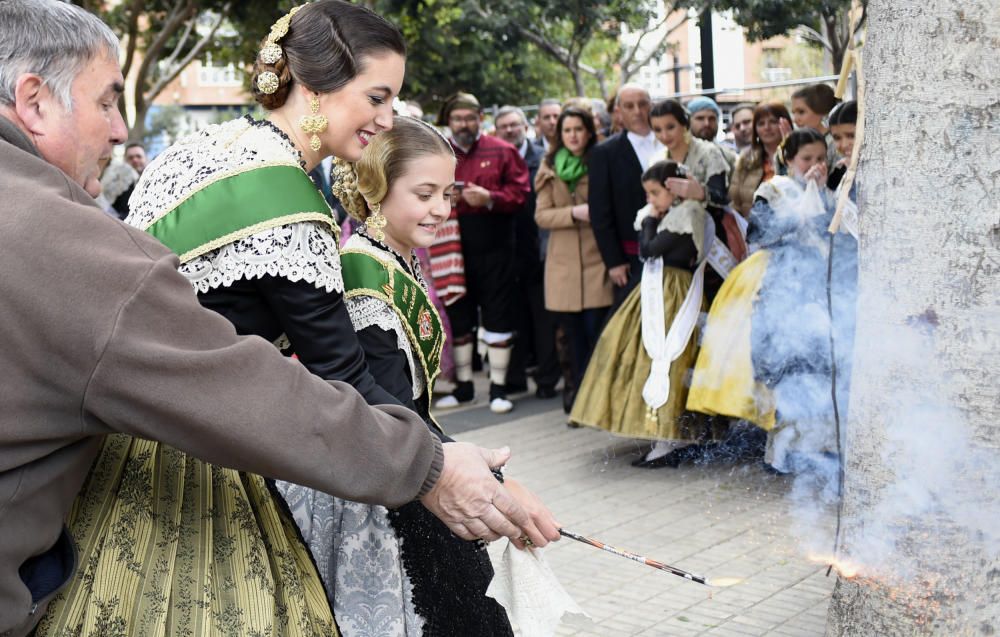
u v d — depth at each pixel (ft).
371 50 6.90
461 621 7.65
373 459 5.61
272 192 6.60
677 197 17.70
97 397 4.99
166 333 5.07
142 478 5.88
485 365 29.40
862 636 9.01
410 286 8.02
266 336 6.79
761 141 18.90
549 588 6.97
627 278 20.61
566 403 22.47
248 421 5.16
